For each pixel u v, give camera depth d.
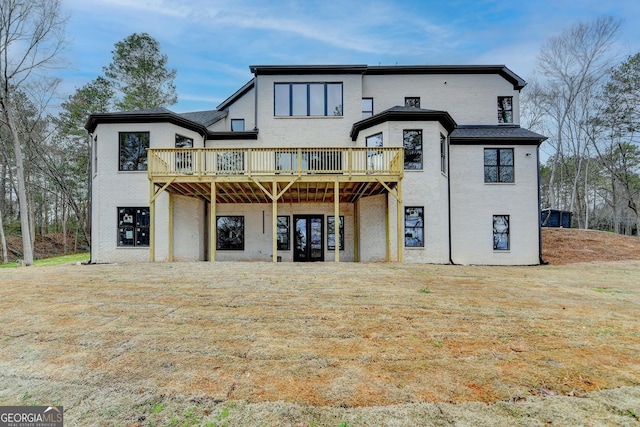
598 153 25.62
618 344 3.68
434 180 12.34
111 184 12.54
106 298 5.70
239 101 16.00
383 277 7.66
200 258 13.77
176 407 2.56
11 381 3.00
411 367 3.11
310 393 2.70
